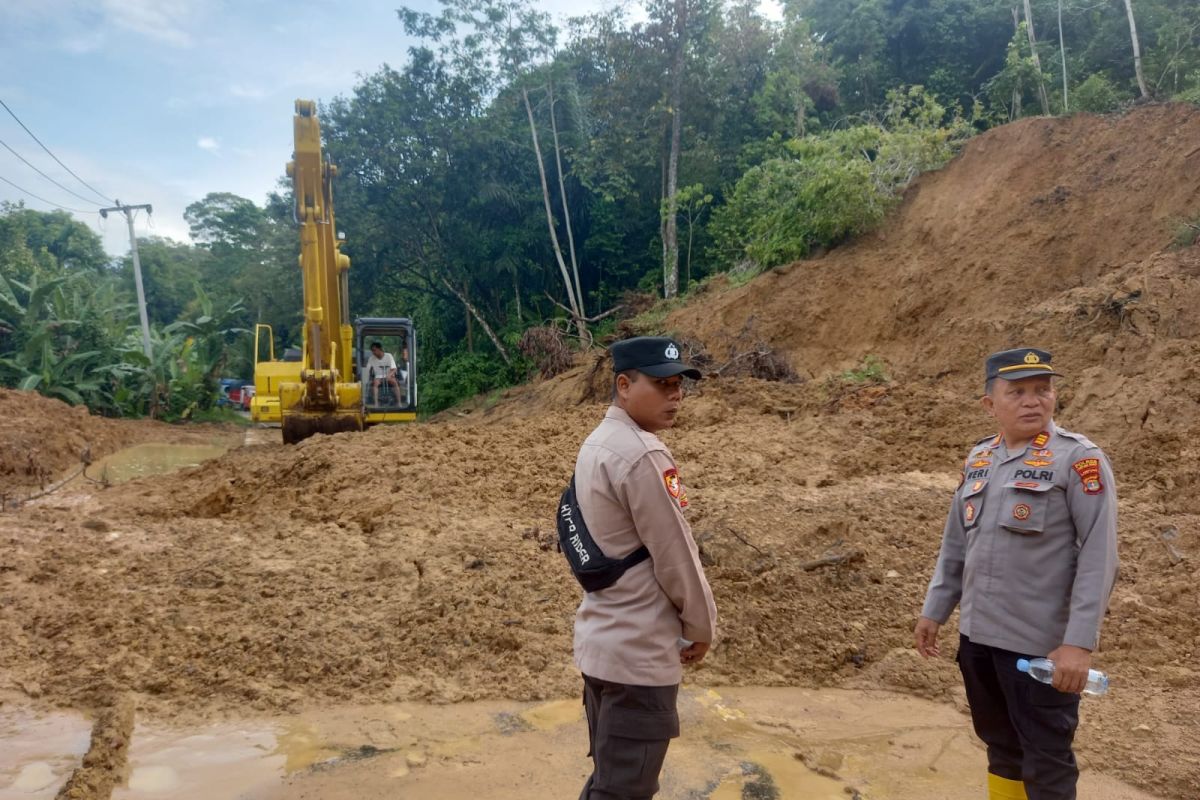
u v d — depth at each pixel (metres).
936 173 16.03
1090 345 10.07
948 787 3.46
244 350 37.31
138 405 23.95
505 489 8.28
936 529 6.52
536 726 3.99
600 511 2.56
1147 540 5.97
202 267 54.19
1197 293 9.41
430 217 25.98
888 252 15.16
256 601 5.44
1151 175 12.74
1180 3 22.86
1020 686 2.70
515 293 27.33
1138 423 8.11
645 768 2.51
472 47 25.62
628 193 24.58
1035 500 2.72
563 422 11.38
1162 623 4.84
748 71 24.80
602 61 25.88
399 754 3.71
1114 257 12.32
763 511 6.86
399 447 9.82
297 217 13.20
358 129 25.23
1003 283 12.96
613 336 18.47
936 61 26.61
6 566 5.98
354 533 7.18
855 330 14.41
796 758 3.70
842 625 5.08
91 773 3.48
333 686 4.40
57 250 46.34
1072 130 14.56
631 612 2.53
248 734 3.90
